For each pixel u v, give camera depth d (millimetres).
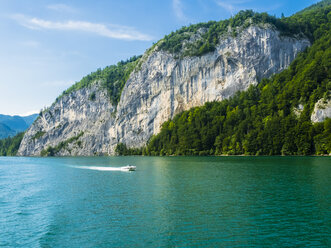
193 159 119375
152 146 188625
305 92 125875
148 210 32375
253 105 151250
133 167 81062
